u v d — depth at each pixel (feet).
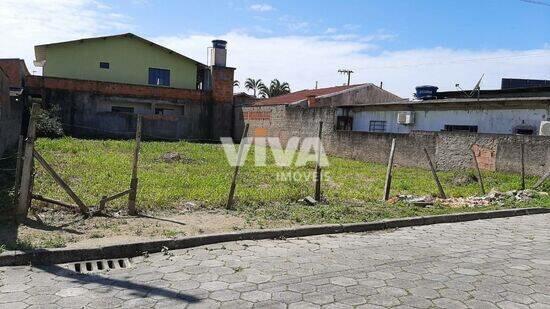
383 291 14.57
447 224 26.58
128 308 12.75
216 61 101.71
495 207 31.09
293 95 119.55
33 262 16.33
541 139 43.78
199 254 18.38
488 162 49.21
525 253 19.77
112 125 90.22
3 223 20.62
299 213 26.03
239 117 102.32
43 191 28.86
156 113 99.14
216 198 29.14
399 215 26.94
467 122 58.44
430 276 16.22
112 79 100.68
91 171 39.50
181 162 52.65
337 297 13.94
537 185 39.88
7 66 89.20
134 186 24.08
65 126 88.48
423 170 56.13
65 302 13.05
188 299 13.51
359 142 68.44
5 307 12.57
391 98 103.76
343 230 23.48
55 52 96.02
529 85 81.05
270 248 19.67
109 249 17.60
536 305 13.66
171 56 105.29
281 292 14.25
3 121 41.65
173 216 24.21
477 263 18.02
